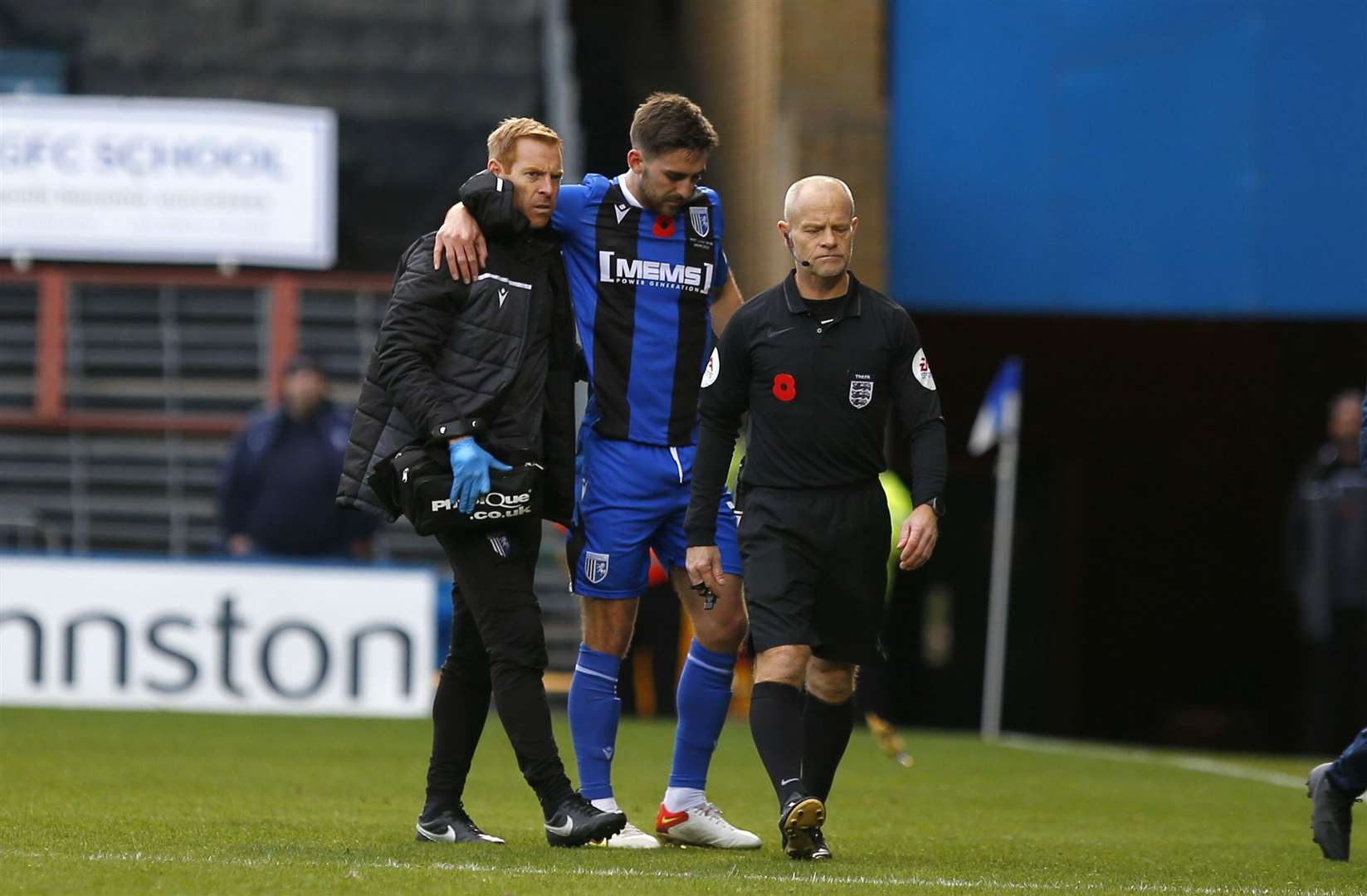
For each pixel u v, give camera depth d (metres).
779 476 20.12
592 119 64.81
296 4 62.47
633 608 21.81
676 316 21.44
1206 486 70.19
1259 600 72.56
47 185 55.59
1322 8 54.34
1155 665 71.94
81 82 60.78
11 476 55.28
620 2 67.50
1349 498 47.34
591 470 21.41
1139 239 54.59
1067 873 19.56
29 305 56.53
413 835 21.27
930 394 20.36
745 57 57.44
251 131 56.50
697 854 20.28
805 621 19.97
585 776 21.58
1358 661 51.75
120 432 56.16
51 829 20.89
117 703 44.09
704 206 21.64
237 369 57.28
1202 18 54.47
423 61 62.16
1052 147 54.47
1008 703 66.88
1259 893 18.03
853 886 17.23
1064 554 67.81
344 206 59.78
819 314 20.02
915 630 65.62
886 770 35.56
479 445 19.34
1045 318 65.38
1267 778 37.00
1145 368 67.56
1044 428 67.81
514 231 19.53
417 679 44.94
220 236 56.28
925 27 54.44
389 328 19.38
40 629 43.94
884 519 20.31
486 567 19.53
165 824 21.94
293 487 46.25
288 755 34.03
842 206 19.75
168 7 62.06
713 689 21.44
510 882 16.67
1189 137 54.53
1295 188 54.44
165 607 44.31
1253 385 68.19
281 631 44.66
